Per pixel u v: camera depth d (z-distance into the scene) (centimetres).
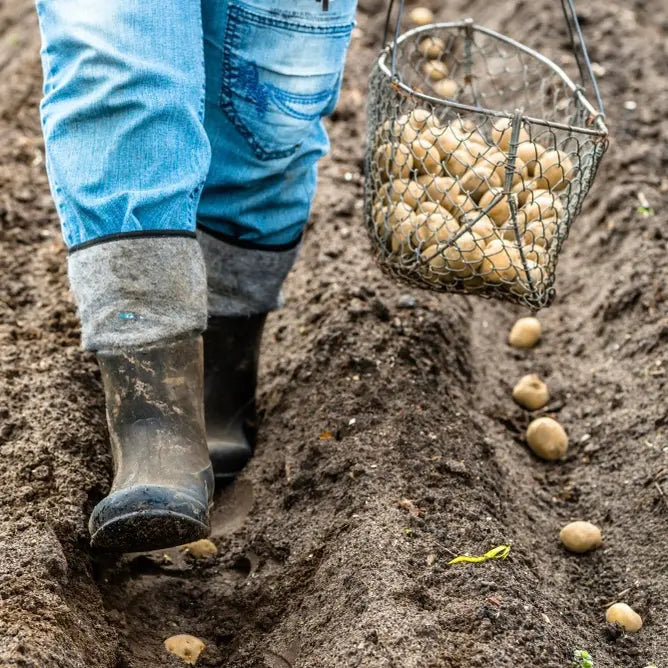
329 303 514
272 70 356
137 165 321
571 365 539
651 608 385
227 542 416
